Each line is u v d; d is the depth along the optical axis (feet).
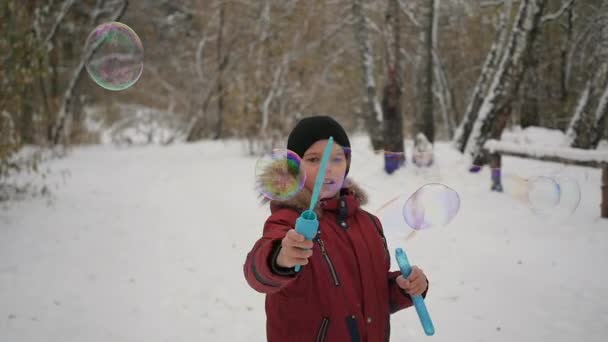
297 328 4.31
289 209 4.35
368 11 40.91
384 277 4.65
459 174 22.27
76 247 14.21
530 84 33.65
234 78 47.03
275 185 4.30
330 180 4.47
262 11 41.14
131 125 58.03
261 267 3.80
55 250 13.93
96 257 13.41
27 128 32.24
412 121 49.90
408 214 5.14
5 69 18.07
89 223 16.70
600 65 26.94
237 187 22.68
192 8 57.00
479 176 21.81
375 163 25.18
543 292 10.67
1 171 19.21
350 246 4.47
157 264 12.89
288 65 37.86
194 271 12.38
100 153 39.34
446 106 49.42
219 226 16.26
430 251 13.23
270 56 37.50
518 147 18.30
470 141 24.85
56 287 11.43
